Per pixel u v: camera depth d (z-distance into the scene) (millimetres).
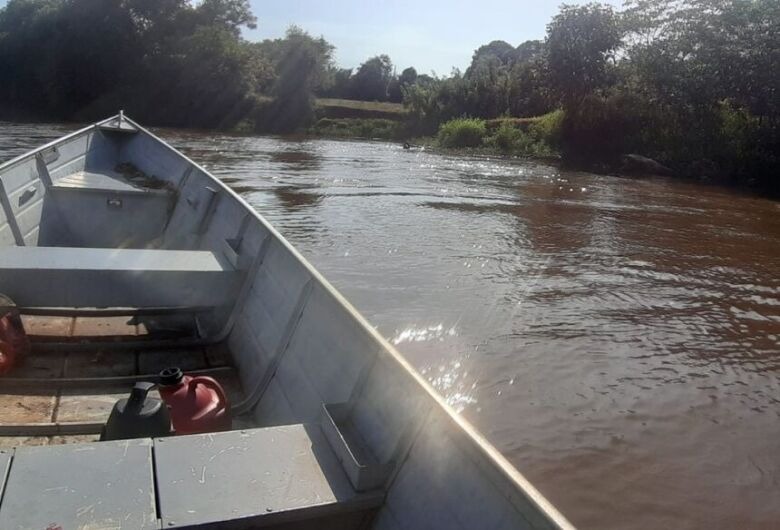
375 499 1930
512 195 16453
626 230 12625
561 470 4258
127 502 1735
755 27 26094
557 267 9297
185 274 3748
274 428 2203
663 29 28641
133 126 8234
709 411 5164
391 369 2223
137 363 3541
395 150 30047
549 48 30781
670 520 3828
